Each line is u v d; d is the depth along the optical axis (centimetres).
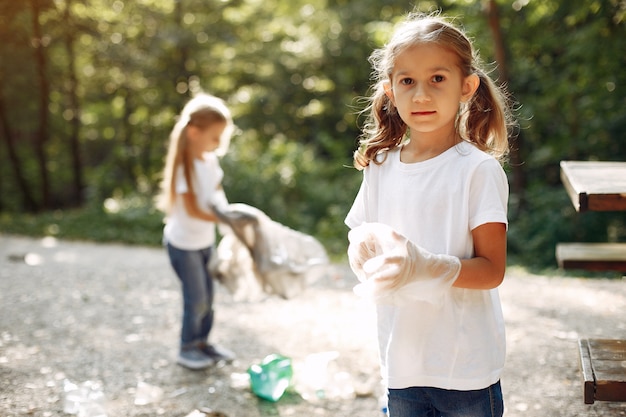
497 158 217
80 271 709
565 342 434
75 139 1463
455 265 184
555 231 912
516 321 487
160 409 337
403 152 212
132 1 1362
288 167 1185
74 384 353
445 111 193
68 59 1419
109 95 1498
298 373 386
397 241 181
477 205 192
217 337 459
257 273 358
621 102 990
